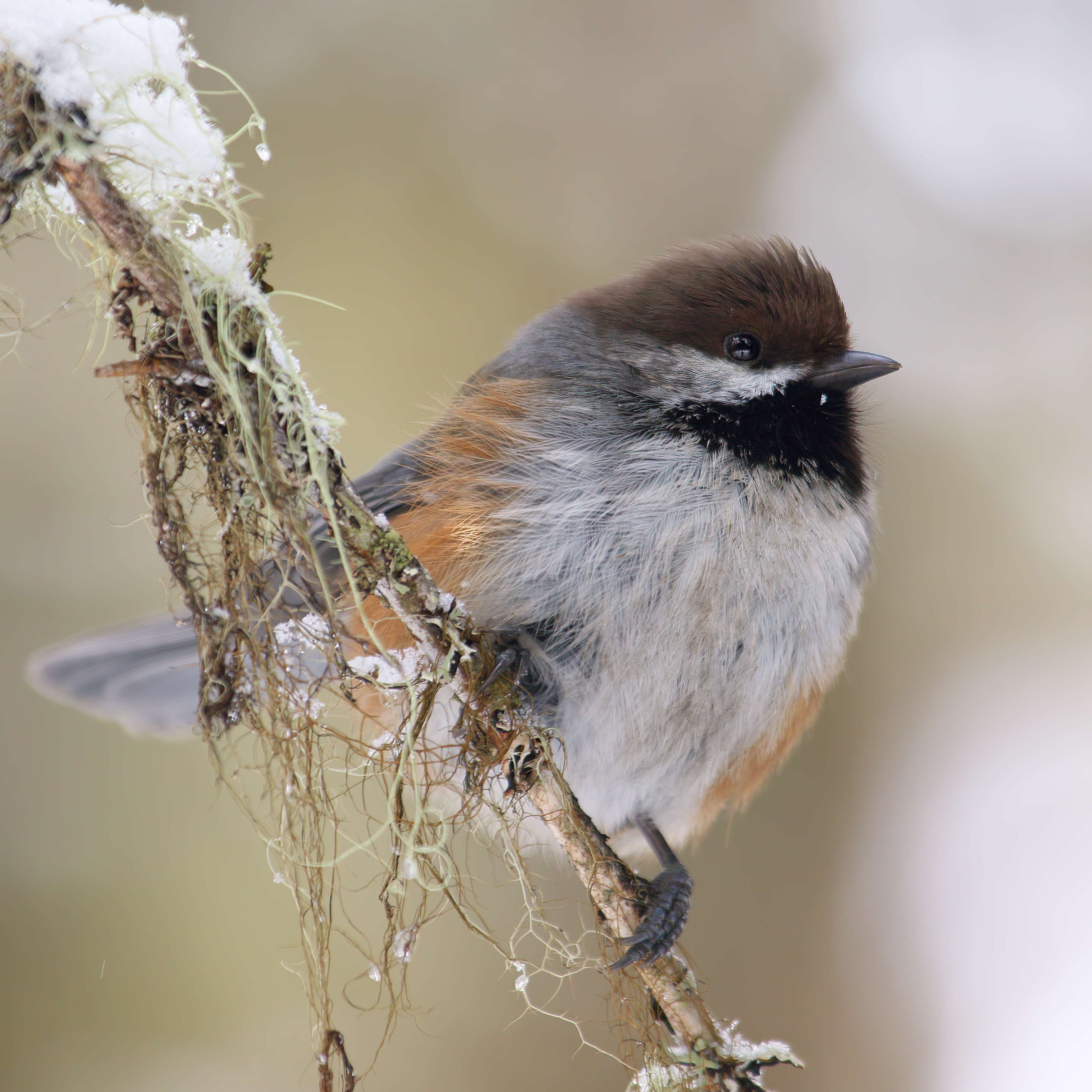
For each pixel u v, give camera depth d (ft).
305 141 33.30
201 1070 26.37
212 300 11.84
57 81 10.84
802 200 35.65
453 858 14.29
